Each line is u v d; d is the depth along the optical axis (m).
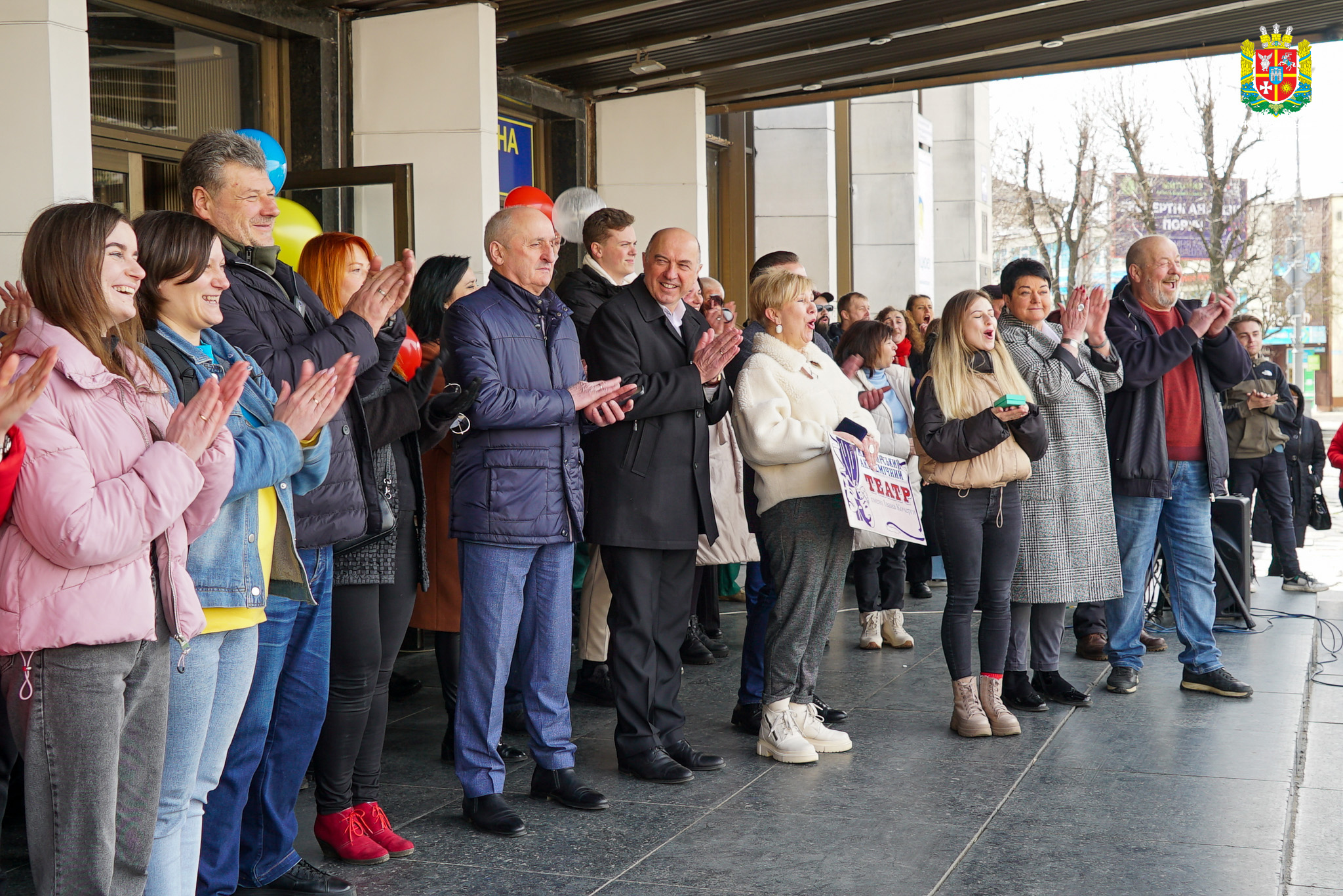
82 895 2.06
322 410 2.50
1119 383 4.66
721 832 3.38
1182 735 4.32
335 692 3.09
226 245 2.84
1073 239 26.72
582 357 3.88
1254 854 3.17
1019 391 4.26
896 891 2.95
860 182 15.38
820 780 3.84
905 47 9.10
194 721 2.37
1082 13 8.25
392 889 3.00
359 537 2.95
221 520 2.38
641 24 8.02
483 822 3.40
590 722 4.62
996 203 28.94
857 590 5.82
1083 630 5.69
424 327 3.93
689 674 5.36
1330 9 8.14
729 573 7.20
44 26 4.28
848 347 5.66
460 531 3.46
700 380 3.77
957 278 20.58
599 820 3.49
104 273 2.11
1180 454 4.91
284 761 2.93
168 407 2.25
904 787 3.76
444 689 4.17
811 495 3.96
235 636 2.50
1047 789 3.72
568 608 3.64
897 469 4.10
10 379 1.87
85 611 2.02
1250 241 25.30
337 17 6.85
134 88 5.98
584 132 9.84
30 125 4.30
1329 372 44.16
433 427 3.27
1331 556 10.09
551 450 3.48
